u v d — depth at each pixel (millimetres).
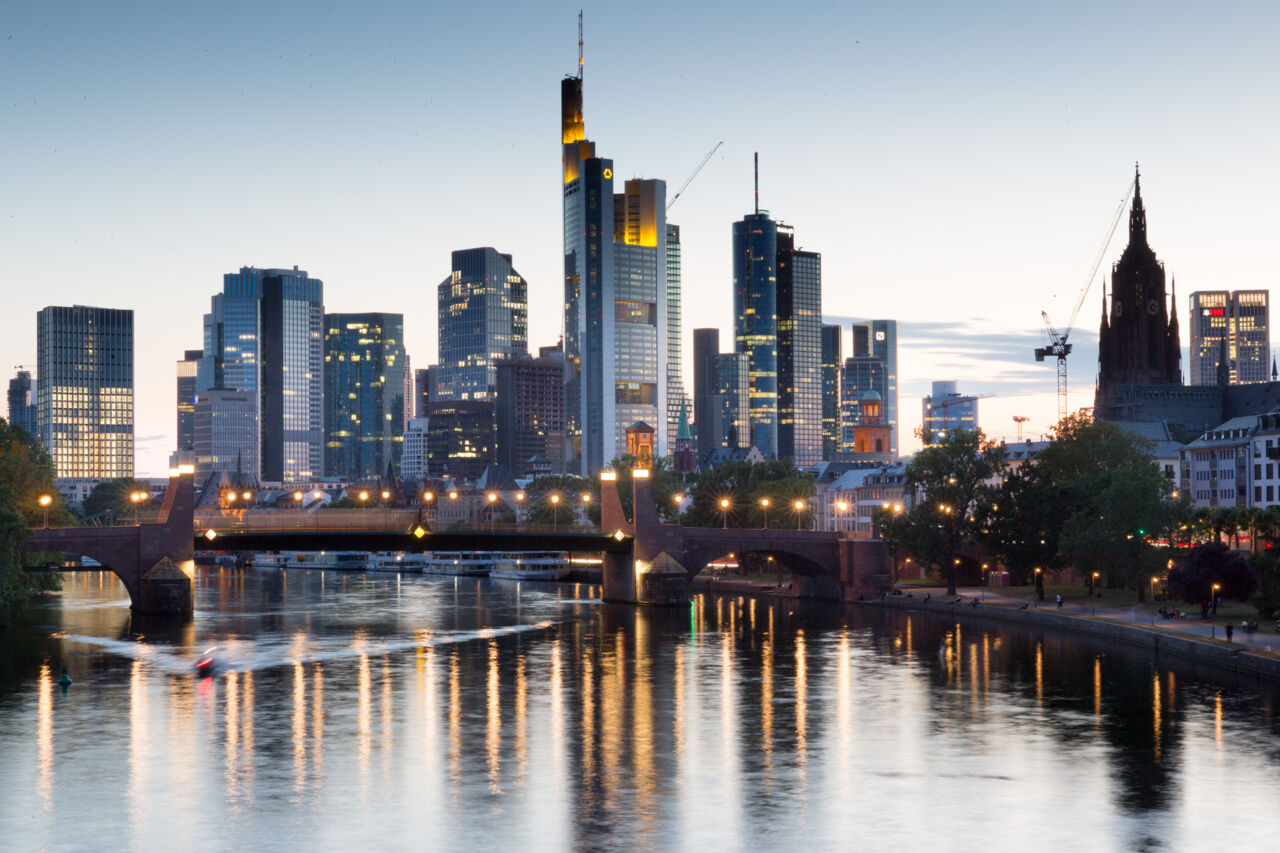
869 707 132500
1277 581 175625
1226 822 92062
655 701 136250
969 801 97188
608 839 88125
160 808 95125
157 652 172000
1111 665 157125
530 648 178500
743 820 92438
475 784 101875
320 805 95938
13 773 105125
